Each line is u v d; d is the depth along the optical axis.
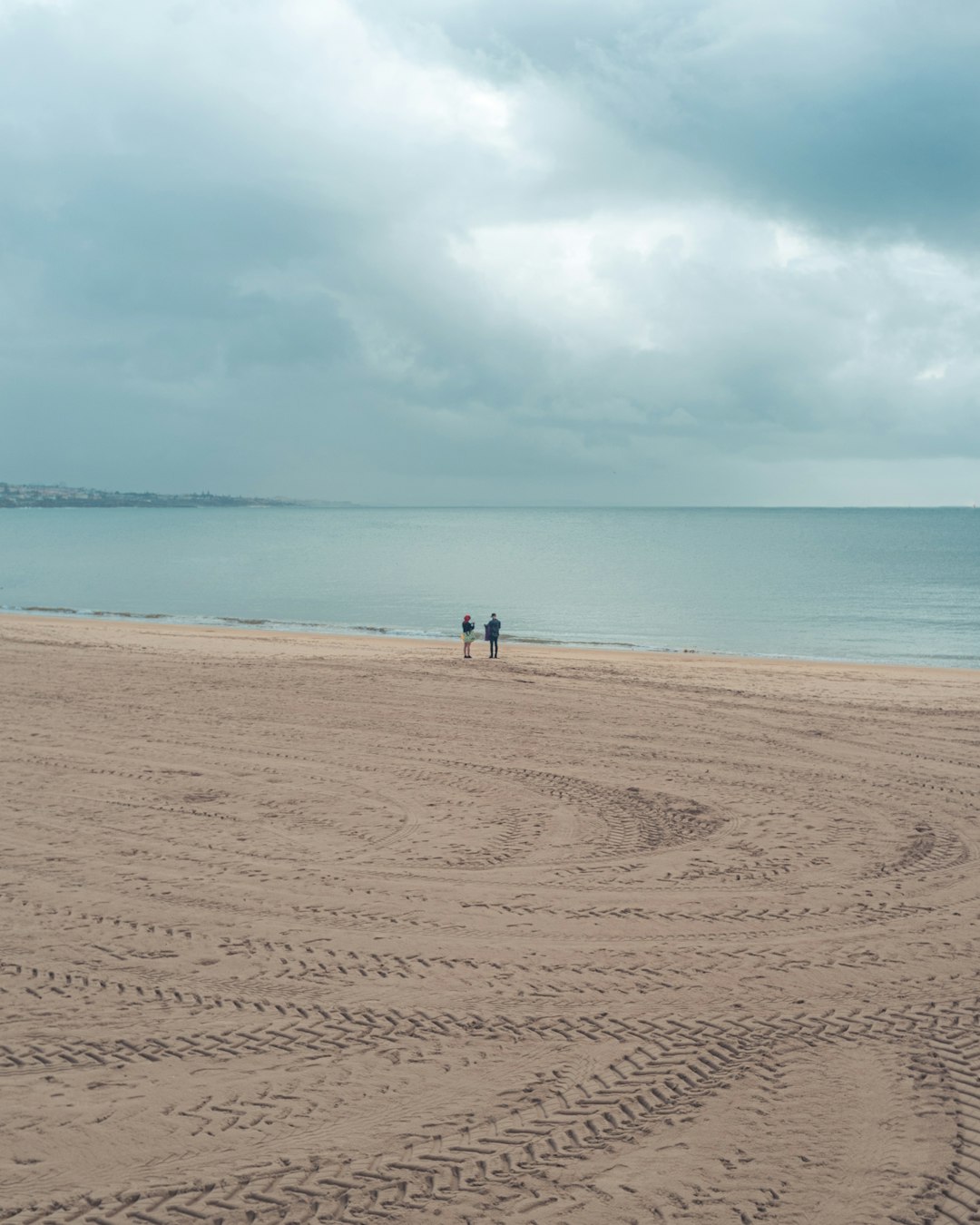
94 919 8.70
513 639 38.88
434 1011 6.98
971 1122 5.64
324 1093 5.89
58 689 21.11
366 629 42.25
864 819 12.11
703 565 89.12
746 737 17.19
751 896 9.39
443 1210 4.84
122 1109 5.72
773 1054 6.40
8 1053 6.37
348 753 15.49
